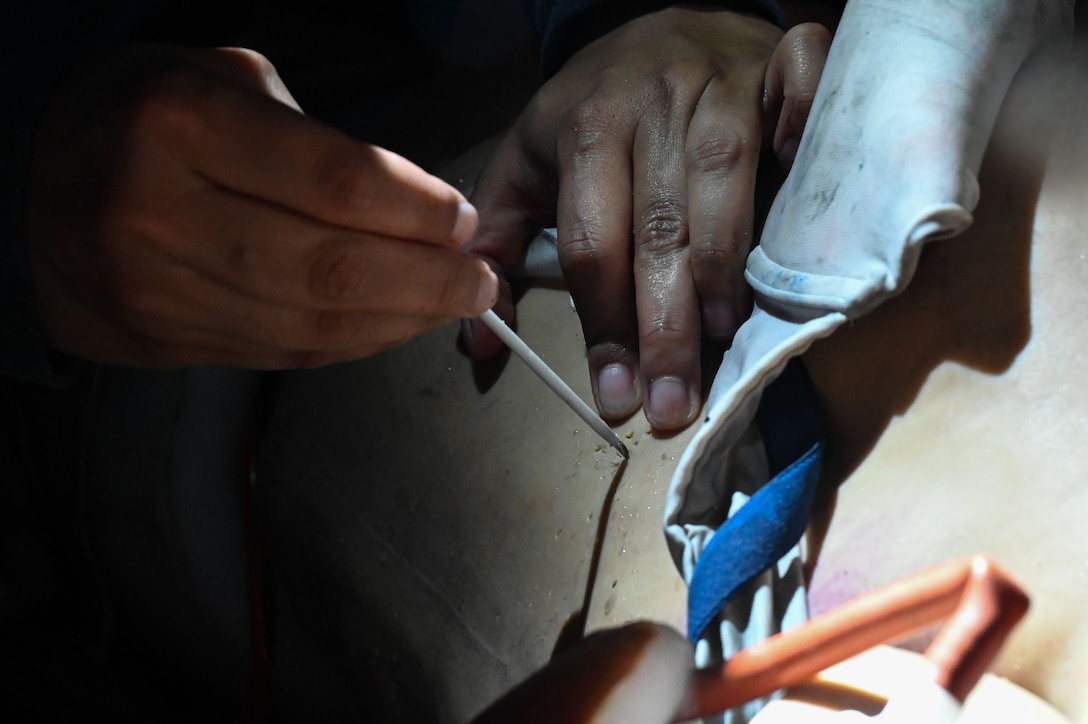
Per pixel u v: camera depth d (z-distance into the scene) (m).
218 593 0.87
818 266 0.50
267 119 0.48
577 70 0.77
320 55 1.03
